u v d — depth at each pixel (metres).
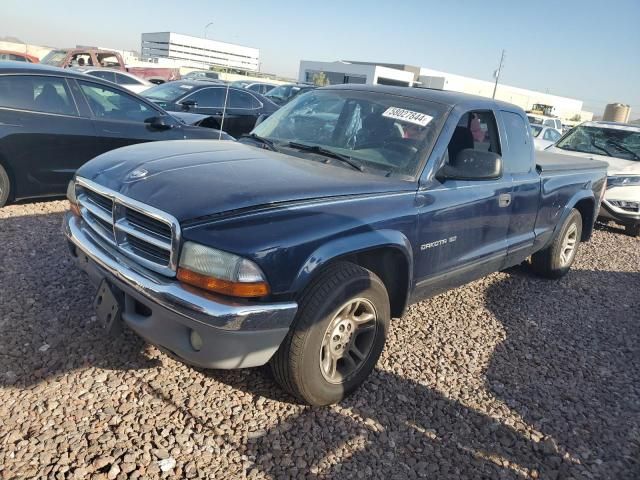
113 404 2.89
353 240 2.88
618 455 3.09
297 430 2.88
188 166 3.11
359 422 3.03
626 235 9.01
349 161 3.57
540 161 5.17
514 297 5.29
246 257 2.49
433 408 3.27
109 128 6.32
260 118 4.80
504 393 3.55
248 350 2.61
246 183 2.88
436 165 3.57
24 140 5.71
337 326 2.98
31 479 2.35
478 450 2.97
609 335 4.72
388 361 3.71
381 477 2.66
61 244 5.02
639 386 3.89
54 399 2.86
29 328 3.49
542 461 2.96
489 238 4.22
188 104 9.67
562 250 5.71
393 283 3.46
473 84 70.06
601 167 6.22
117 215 2.90
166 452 2.60
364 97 4.10
